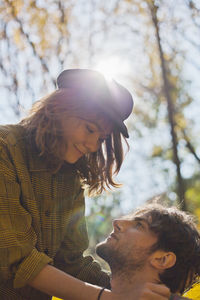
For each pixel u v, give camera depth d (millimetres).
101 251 1864
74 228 2160
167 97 6430
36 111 1950
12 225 1777
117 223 1885
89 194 2225
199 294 1998
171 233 1820
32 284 1729
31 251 1767
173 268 1816
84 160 2090
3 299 1938
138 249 1815
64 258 2160
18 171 1854
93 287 1684
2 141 1858
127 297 1648
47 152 1899
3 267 1749
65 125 1869
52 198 1991
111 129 1973
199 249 1889
